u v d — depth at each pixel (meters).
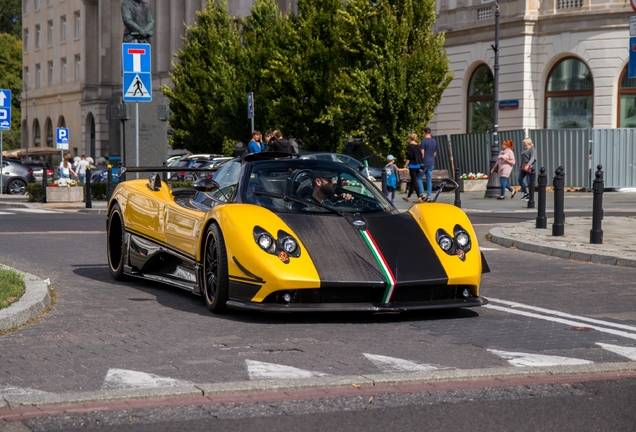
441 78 28.14
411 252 6.87
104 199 25.36
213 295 7.18
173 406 4.49
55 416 4.32
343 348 5.84
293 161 7.84
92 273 9.81
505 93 32.72
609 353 5.73
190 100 38.59
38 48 75.69
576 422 4.22
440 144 33.00
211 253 7.19
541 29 31.72
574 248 11.67
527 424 4.19
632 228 14.44
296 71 29.91
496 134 28.17
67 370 5.26
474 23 33.94
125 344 6.00
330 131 30.11
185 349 5.83
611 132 27.72
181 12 57.44
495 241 13.48
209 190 7.57
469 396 4.67
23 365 5.40
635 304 7.82
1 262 10.61
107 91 63.47
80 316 7.10
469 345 5.96
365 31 28.20
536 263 10.98
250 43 35.00
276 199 7.43
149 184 9.04
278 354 5.66
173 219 8.09
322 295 6.60
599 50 30.38
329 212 7.29
